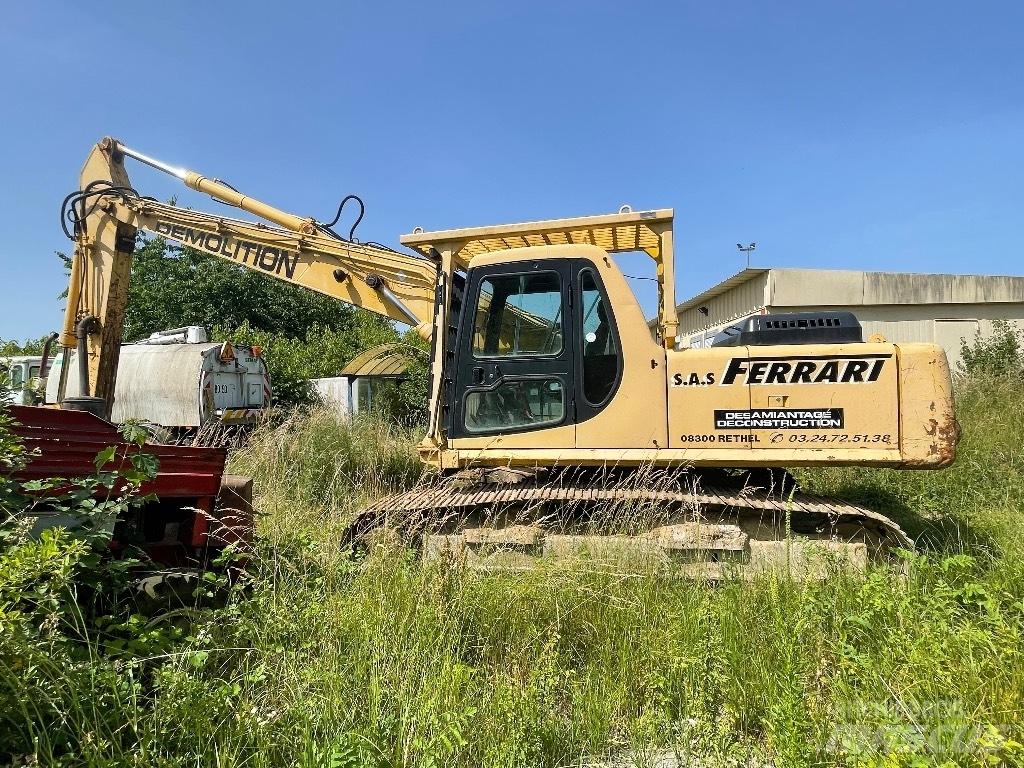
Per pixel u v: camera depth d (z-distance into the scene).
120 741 2.42
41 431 3.39
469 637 3.49
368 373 15.30
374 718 2.71
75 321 7.23
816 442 4.61
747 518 4.73
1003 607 3.79
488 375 5.04
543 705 2.97
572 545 4.51
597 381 4.88
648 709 3.07
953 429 4.53
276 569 3.83
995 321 14.35
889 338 16.06
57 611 2.60
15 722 2.29
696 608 3.75
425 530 4.80
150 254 22.91
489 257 5.09
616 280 4.88
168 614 3.23
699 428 4.73
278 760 2.56
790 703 2.70
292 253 6.84
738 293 17.70
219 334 18.36
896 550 4.16
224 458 3.95
